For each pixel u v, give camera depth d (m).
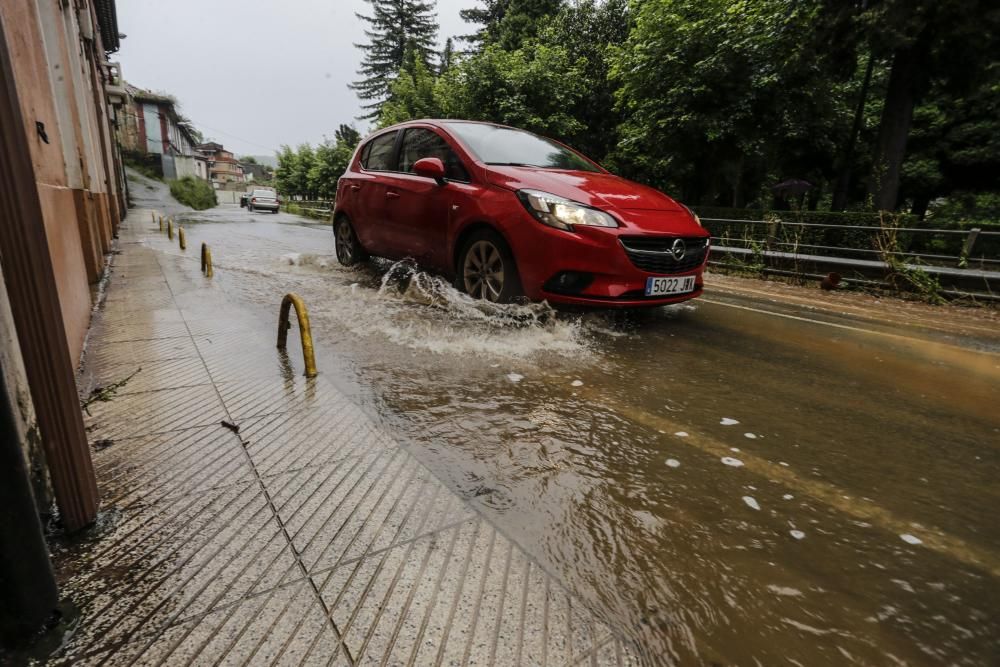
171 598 1.24
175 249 8.96
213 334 3.60
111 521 1.52
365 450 2.02
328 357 3.22
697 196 16.39
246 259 7.57
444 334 3.82
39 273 1.28
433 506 1.67
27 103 2.41
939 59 10.59
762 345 4.13
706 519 1.76
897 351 4.20
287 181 46.28
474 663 1.10
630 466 2.09
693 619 1.32
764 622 1.32
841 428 2.58
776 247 9.38
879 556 1.61
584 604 1.31
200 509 1.60
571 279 3.81
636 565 1.51
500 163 4.55
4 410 0.98
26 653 1.07
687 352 3.78
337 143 32.25
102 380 2.70
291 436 2.11
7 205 1.17
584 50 20.91
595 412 2.61
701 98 13.47
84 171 5.38
